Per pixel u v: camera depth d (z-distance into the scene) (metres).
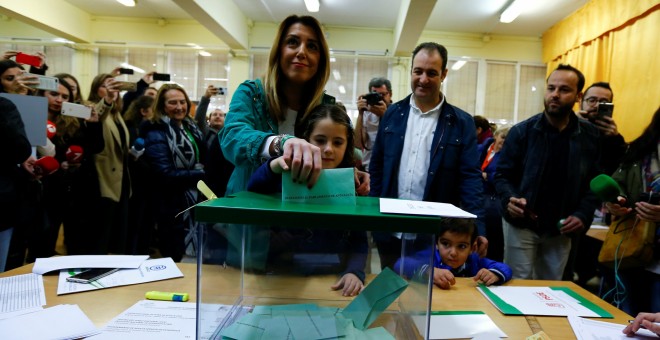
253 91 1.11
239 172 0.99
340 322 0.62
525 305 0.99
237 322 0.62
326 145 0.99
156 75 3.02
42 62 2.38
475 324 0.86
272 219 0.55
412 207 0.63
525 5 4.34
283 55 1.10
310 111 1.12
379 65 5.61
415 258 0.60
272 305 0.66
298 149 0.63
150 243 2.97
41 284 0.99
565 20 4.68
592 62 4.11
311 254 0.62
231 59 5.57
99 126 2.33
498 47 5.45
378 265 0.62
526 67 5.45
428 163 1.63
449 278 1.12
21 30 5.64
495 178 1.98
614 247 1.63
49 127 2.11
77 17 5.33
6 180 1.57
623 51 3.62
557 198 1.79
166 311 0.86
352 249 0.61
